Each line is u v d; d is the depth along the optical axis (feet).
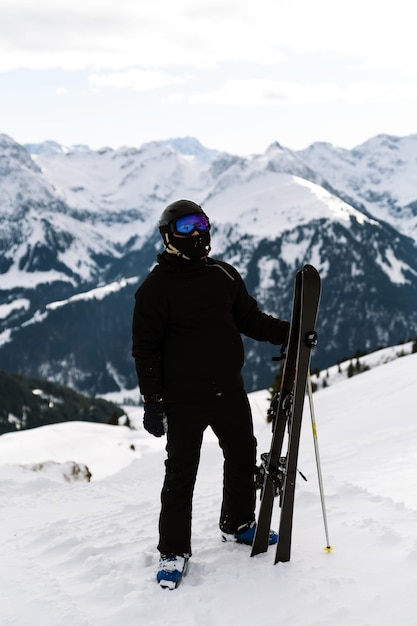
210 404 10.66
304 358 10.09
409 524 11.74
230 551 11.46
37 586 11.15
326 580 9.59
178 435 10.71
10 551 14.58
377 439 30.04
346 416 48.78
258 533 10.90
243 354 10.98
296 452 10.34
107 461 126.52
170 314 10.48
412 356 96.17
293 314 10.37
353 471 20.63
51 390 460.55
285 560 10.50
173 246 10.34
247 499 11.63
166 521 10.78
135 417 251.60
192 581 10.44
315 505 13.82
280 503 10.76
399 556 10.03
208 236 10.49
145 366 10.44
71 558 12.62
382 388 66.13
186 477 10.84
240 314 11.25
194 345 10.51
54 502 25.09
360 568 9.91
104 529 15.33
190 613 9.35
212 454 44.34
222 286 10.68
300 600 9.15
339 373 219.41
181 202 10.42
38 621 9.57
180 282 10.45
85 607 9.98
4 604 10.44
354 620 8.35
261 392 245.04
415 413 37.91
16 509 23.39
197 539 12.41
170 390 10.62
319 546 11.06
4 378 433.48
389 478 17.69
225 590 9.87
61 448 137.80
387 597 8.77
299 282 10.28
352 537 11.27
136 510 18.79
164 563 10.53
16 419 404.16
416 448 23.72
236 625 8.82
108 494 26.81
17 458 127.13
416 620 8.07
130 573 11.14
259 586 9.77
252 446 11.30
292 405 10.27
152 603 9.72
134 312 10.55
